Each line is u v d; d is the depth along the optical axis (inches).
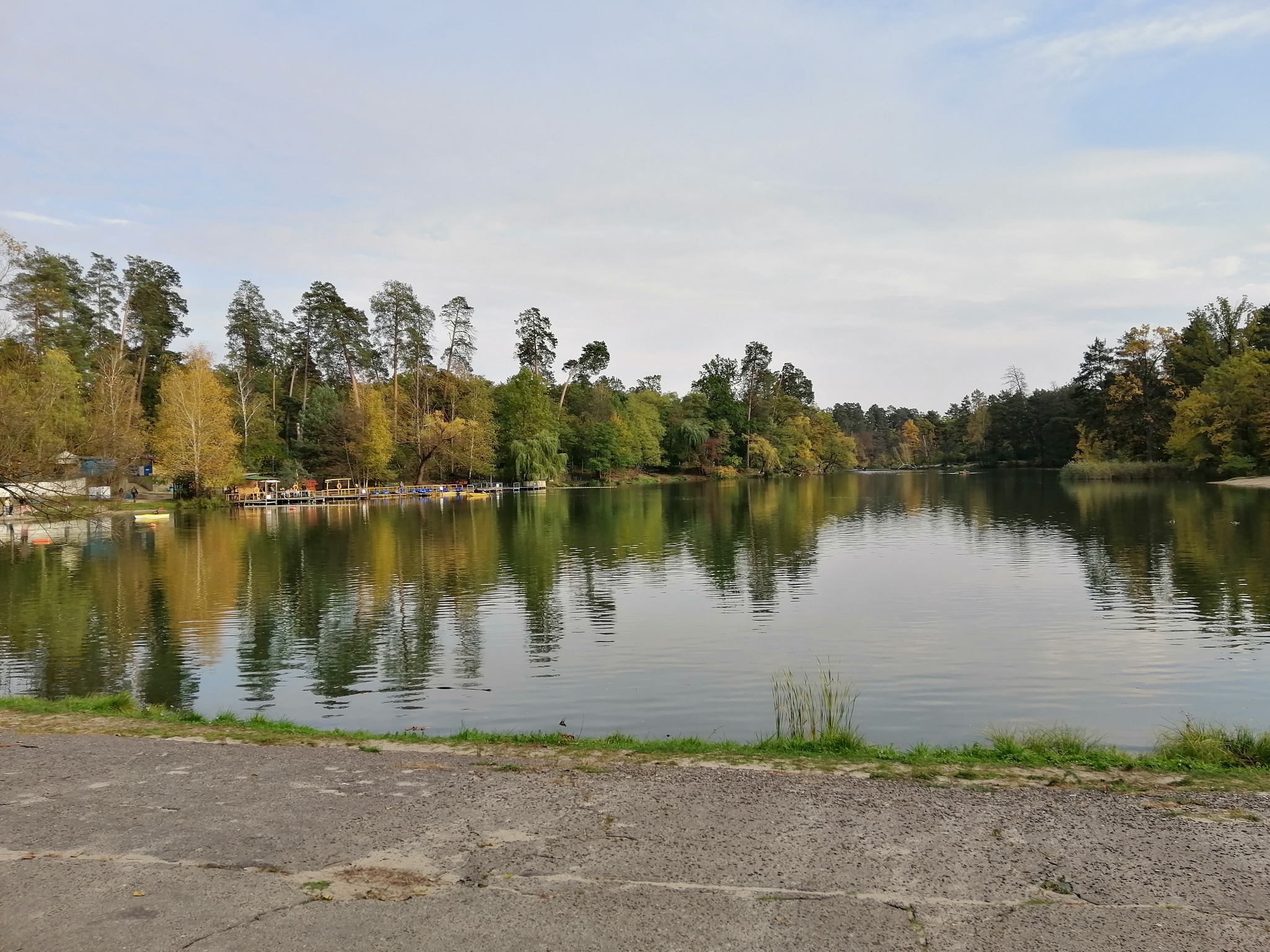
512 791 259.3
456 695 526.3
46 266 2433.6
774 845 213.5
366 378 3437.5
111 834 223.6
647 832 223.6
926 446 6471.5
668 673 573.6
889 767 288.0
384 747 321.1
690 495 2859.3
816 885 189.8
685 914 175.6
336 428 2908.5
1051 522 1567.4
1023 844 213.9
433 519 1916.8
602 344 4534.9
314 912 177.3
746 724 458.0
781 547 1305.4
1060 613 751.1
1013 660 590.9
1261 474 2610.7
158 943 165.0
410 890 188.2
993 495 2508.6
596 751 314.3
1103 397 3358.8
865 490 3068.4
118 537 1561.3
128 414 2277.3
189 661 624.4
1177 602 781.3
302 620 775.7
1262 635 644.7
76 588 969.5
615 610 804.6
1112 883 189.9
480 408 3292.3
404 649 655.8
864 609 797.9
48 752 310.2
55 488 1413.6
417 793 258.5
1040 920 171.9
